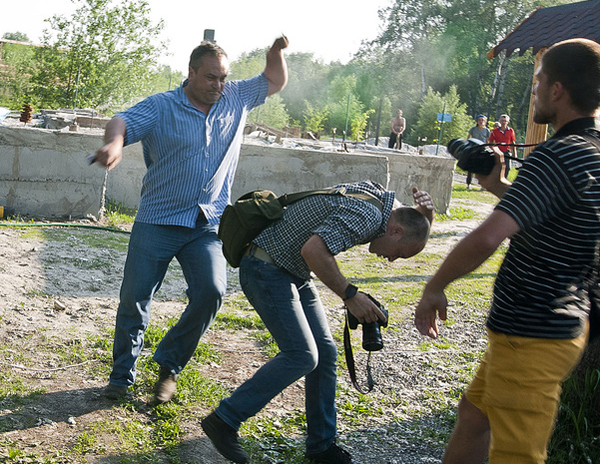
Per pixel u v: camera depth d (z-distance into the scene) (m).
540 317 2.56
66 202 9.27
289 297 3.44
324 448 3.68
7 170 9.01
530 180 2.43
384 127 58.81
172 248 4.17
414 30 60.31
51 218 9.20
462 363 5.46
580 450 3.89
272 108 49.00
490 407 2.69
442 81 59.69
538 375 2.56
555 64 2.59
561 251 2.49
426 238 3.37
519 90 58.19
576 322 2.59
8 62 49.62
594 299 2.70
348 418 4.34
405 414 4.48
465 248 2.49
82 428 3.84
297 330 3.42
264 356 5.29
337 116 52.97
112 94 29.23
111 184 10.27
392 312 6.73
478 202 15.65
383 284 7.85
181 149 4.07
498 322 2.66
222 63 4.05
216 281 4.10
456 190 17.44
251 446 3.82
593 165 2.44
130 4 28.72
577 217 2.45
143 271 4.14
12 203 9.08
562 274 2.53
